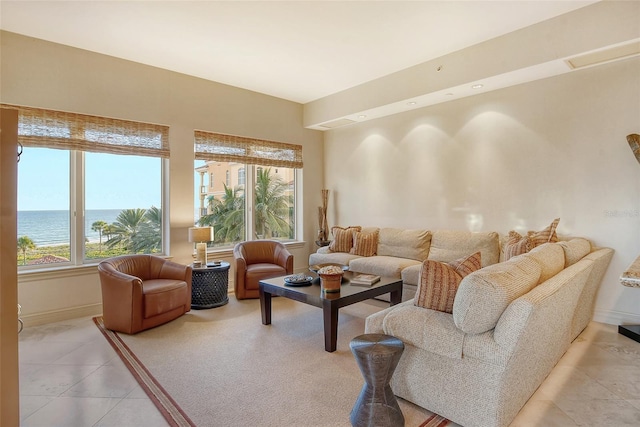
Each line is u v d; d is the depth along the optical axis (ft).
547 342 7.29
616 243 11.50
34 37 11.95
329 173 21.03
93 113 13.09
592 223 11.93
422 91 14.57
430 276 7.26
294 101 19.75
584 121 12.03
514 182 13.70
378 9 10.44
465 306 6.06
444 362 6.51
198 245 14.49
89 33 11.76
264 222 19.17
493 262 13.42
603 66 11.64
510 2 10.22
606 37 10.18
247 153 17.78
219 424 6.56
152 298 11.35
